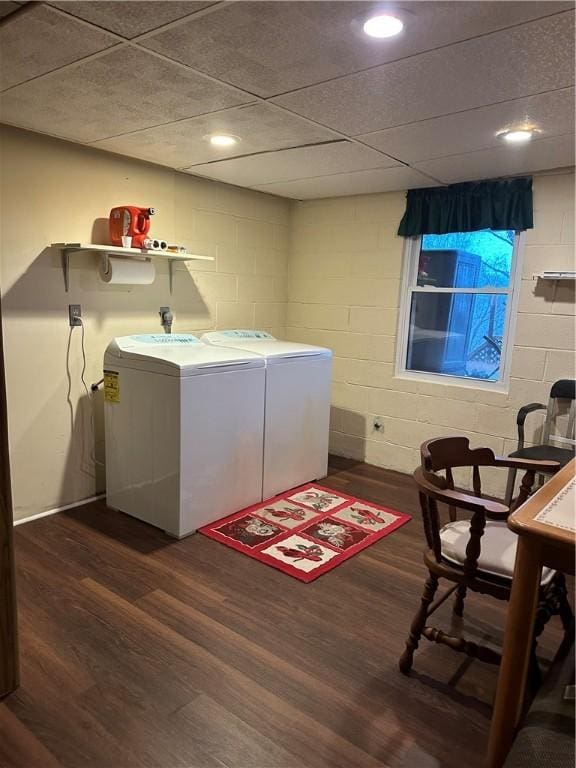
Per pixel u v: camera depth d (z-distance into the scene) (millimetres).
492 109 2234
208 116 2430
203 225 3822
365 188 3867
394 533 3074
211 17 1543
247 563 2691
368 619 2271
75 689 1823
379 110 2285
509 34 1602
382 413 4207
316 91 2094
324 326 4469
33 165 2848
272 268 4465
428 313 3996
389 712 1765
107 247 2936
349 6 1460
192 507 2947
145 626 2174
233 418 3113
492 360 3729
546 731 1292
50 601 2320
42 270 2969
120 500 3207
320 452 3865
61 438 3197
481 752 1621
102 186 3176
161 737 1642
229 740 1637
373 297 4164
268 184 3852
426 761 1585
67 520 3109
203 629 2166
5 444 1729
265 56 1794
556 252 3309
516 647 1400
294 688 1860
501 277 3627
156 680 1875
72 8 1510
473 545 1748
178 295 3732
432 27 1566
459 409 3818
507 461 2162
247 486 3303
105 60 1855
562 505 1449
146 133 2723
